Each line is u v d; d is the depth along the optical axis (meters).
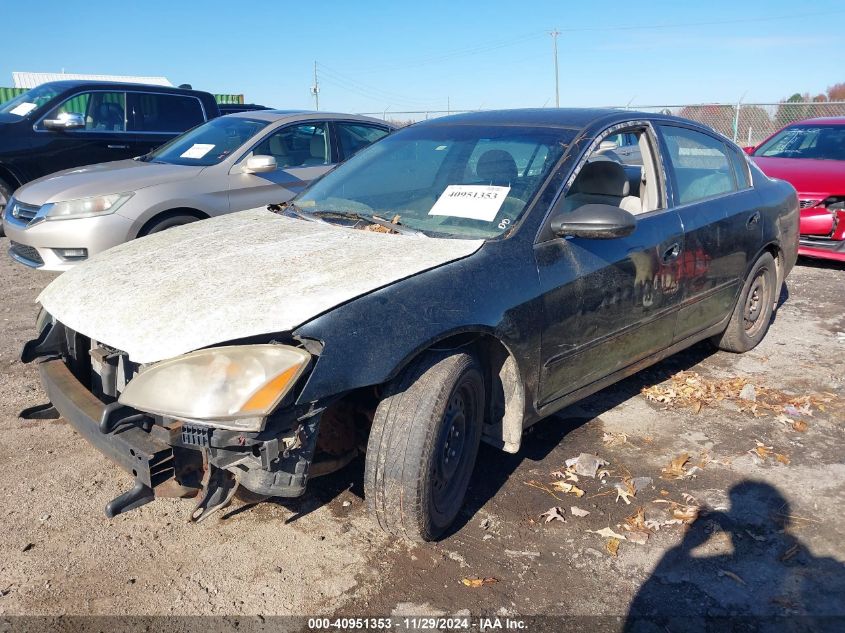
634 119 3.96
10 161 8.23
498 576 2.74
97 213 5.93
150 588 2.64
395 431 2.67
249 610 2.54
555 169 3.44
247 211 4.05
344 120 7.72
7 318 5.80
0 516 3.05
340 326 2.51
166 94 9.23
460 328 2.79
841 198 7.35
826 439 3.88
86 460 3.53
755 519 3.13
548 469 3.53
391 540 2.95
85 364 3.23
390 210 3.56
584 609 2.58
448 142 3.90
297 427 2.43
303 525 3.04
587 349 3.45
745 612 2.57
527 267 3.12
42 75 28.42
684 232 4.02
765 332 5.32
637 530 3.04
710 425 4.04
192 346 2.46
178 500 3.22
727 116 17.94
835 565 2.83
